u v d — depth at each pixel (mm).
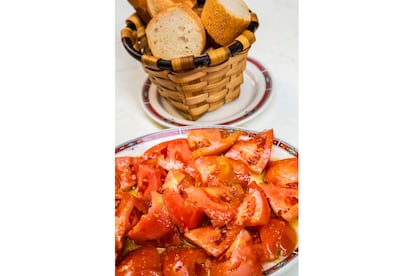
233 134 634
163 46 686
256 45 706
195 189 580
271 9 711
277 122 648
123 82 700
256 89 691
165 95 675
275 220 585
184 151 623
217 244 565
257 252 566
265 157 620
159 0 701
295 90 676
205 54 624
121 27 747
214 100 667
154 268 564
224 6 660
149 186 603
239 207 577
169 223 575
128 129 657
